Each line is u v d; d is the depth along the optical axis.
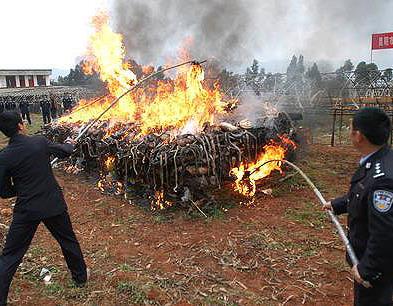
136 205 6.27
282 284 3.92
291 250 4.62
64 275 4.18
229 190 6.33
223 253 4.55
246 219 5.56
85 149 8.27
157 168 6.02
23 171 3.53
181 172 5.83
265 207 6.01
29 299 3.75
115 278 4.04
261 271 4.16
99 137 8.02
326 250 4.61
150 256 4.57
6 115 3.61
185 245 4.80
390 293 2.43
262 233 5.07
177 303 3.61
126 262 4.45
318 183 7.19
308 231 5.14
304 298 3.67
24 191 3.55
